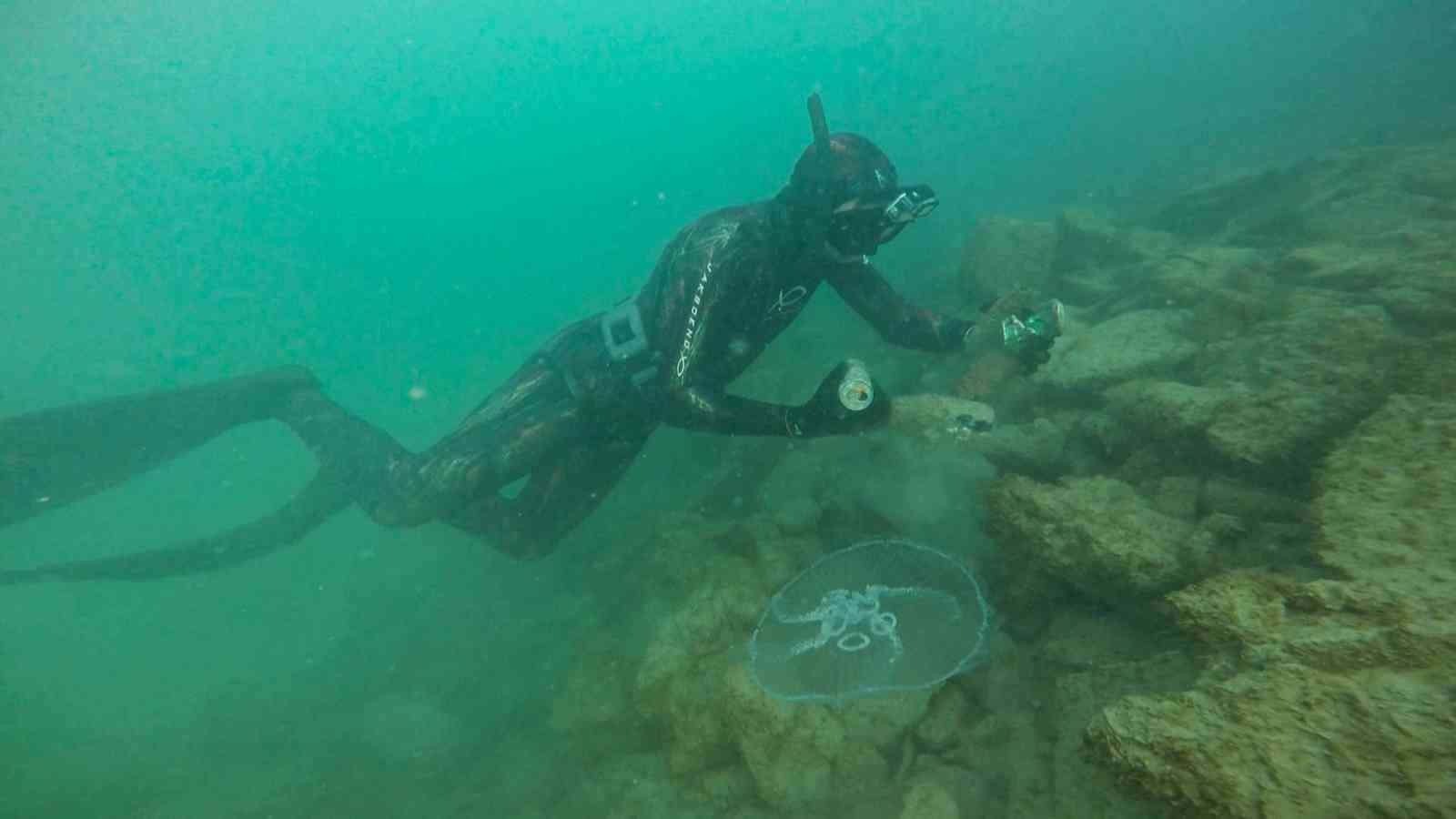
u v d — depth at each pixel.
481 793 4.89
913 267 11.52
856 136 3.46
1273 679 1.67
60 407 6.00
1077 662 2.97
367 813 5.20
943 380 6.07
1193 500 3.20
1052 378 4.75
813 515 4.80
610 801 4.13
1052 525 3.10
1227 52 26.94
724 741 3.83
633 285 20.06
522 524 5.96
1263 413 3.14
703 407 3.31
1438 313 3.49
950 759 3.15
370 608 9.51
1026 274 7.46
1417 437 2.39
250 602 11.16
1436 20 19.95
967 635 3.19
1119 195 13.37
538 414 5.16
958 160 22.02
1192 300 5.21
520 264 38.69
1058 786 2.59
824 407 2.89
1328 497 2.35
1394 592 1.78
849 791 3.33
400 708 6.52
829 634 3.33
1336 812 1.36
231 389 6.44
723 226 3.50
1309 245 5.40
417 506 5.57
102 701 9.50
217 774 6.46
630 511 7.35
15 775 7.76
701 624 4.21
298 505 6.55
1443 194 6.27
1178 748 1.61
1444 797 1.28
